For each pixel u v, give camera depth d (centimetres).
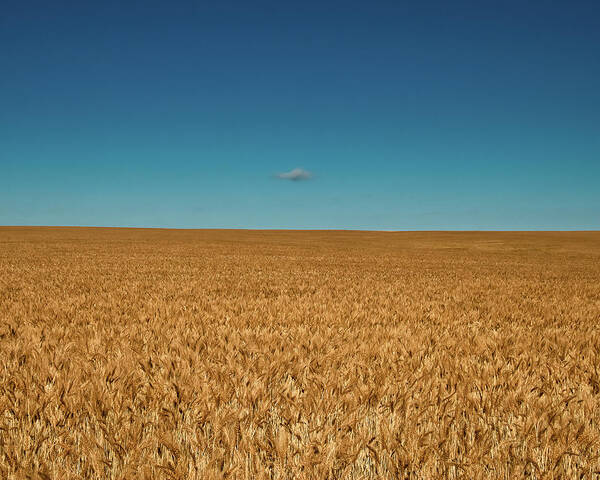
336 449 298
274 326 803
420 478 279
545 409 372
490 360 562
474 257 4250
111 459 296
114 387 418
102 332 704
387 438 315
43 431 329
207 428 337
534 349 642
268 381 459
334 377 461
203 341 649
